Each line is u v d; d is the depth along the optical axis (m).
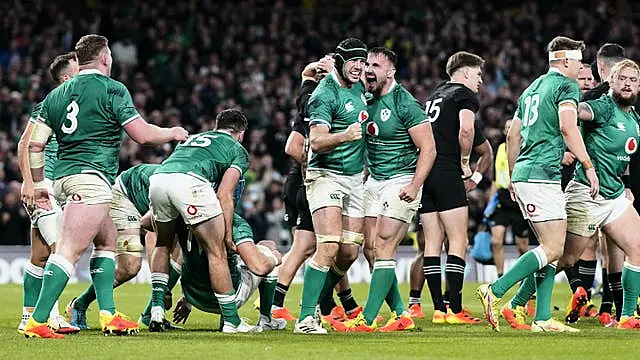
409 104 13.64
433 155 13.56
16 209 30.06
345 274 15.38
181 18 41.69
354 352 10.96
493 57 41.75
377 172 13.95
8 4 42.84
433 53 41.19
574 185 14.39
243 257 13.45
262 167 33.84
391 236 13.84
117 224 13.88
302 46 41.00
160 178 12.97
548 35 42.59
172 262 14.38
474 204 29.89
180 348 11.25
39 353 10.90
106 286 12.94
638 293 14.27
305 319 13.23
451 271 15.55
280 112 37.47
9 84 36.88
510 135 14.12
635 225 14.23
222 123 13.52
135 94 37.88
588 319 16.38
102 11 41.94
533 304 17.80
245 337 12.59
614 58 15.09
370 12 42.88
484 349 11.31
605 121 14.09
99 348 11.27
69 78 13.97
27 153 13.05
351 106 13.01
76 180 12.51
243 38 41.25
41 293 12.46
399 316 14.08
